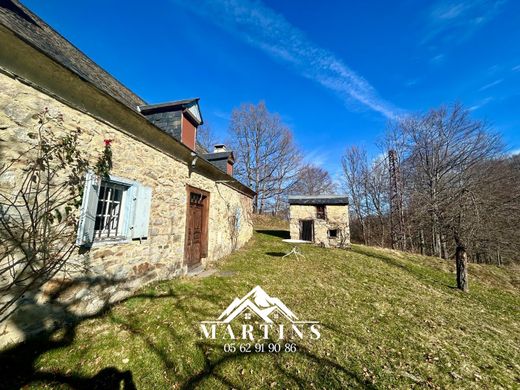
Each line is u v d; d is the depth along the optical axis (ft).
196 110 20.89
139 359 7.73
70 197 9.36
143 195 13.71
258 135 82.23
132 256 13.08
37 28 12.09
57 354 7.46
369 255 35.68
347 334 11.10
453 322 14.08
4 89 7.48
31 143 8.11
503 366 9.71
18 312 7.66
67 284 9.32
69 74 8.87
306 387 7.35
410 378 8.29
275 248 36.63
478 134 43.91
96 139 10.71
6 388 5.95
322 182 101.86
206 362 8.10
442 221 23.56
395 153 64.13
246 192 40.11
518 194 21.39
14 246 7.54
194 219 21.12
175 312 11.24
